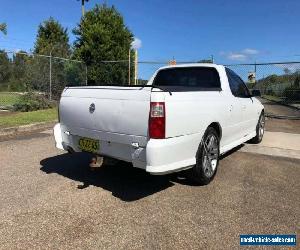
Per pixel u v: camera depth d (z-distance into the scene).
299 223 4.18
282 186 5.50
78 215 4.26
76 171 6.08
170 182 5.57
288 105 22.25
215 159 5.70
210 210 4.48
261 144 8.95
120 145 4.78
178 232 3.88
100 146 5.07
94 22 29.14
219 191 5.20
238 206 4.63
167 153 4.44
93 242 3.63
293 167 6.67
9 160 6.74
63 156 7.12
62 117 5.59
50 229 3.89
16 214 4.25
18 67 16.97
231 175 6.04
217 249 3.55
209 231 3.92
